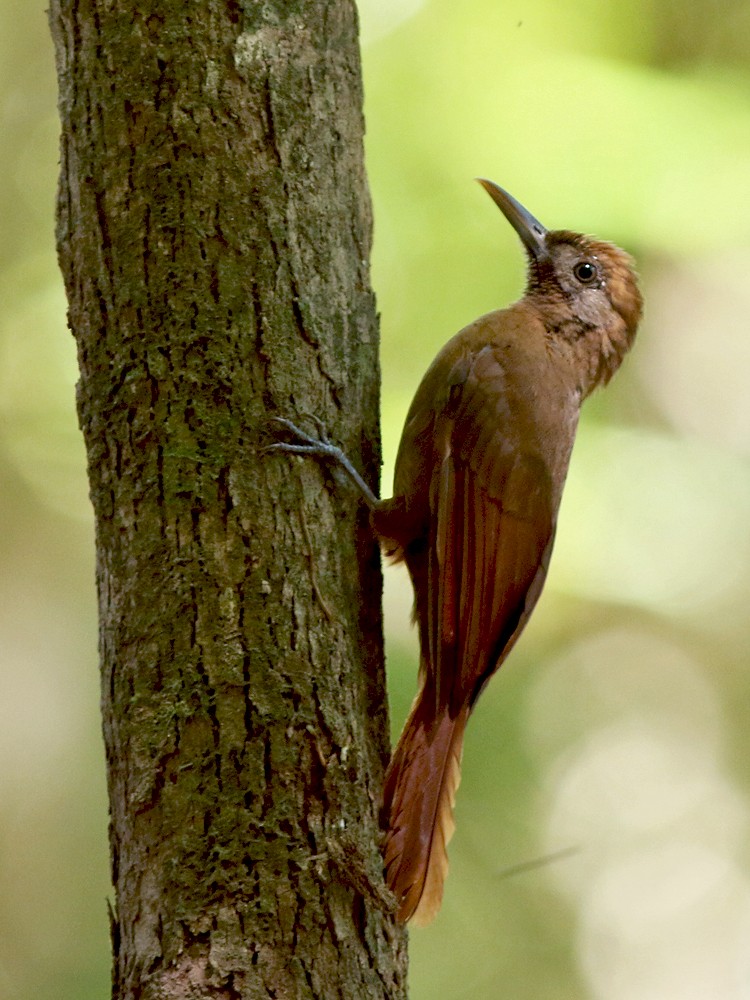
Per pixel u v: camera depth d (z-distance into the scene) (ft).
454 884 52.60
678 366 56.95
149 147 24.82
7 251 60.85
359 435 26.45
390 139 51.83
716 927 56.13
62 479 59.98
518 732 54.54
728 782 57.41
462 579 29.84
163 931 22.71
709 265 55.47
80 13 25.44
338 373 26.02
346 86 27.07
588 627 57.36
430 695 27.96
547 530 31.01
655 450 55.83
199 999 22.24
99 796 58.03
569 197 49.60
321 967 22.84
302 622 24.11
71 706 59.00
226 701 23.32
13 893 55.88
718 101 50.44
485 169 50.52
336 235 26.32
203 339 24.41
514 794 53.16
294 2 26.12
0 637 59.11
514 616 30.40
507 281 50.72
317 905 23.03
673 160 49.49
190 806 23.00
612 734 56.75
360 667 25.34
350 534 25.91
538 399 31.24
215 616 23.58
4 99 62.34
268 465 24.47
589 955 54.75
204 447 24.13
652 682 57.16
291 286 25.27
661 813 56.85
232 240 24.82
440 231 51.39
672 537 55.26
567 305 33.40
